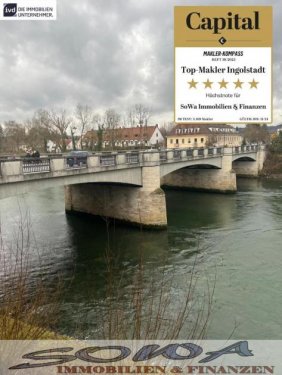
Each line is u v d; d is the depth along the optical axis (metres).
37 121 89.06
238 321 12.20
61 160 18.97
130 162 24.03
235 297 14.09
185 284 15.30
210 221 27.92
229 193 42.25
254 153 57.09
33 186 17.61
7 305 4.68
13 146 88.81
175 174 46.19
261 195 40.66
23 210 31.62
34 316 4.95
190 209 33.22
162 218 25.20
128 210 26.19
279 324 12.07
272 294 14.40
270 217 28.80
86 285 15.29
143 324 7.67
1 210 31.48
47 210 32.06
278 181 53.66
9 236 21.42
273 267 17.48
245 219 28.30
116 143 86.50
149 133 97.81
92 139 82.88
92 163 21.00
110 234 24.14
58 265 17.91
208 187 43.69
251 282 15.63
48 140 86.81
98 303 13.30
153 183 25.30
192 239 22.83
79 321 11.78
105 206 27.59
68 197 30.05
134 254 19.84
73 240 22.58
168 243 21.98
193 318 11.98
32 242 21.30
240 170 59.62
